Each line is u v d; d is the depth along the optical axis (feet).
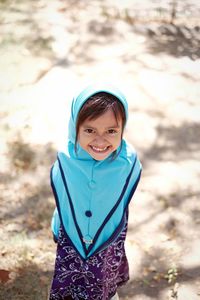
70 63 18.25
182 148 14.16
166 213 11.76
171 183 12.76
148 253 10.62
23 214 11.51
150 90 16.84
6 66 17.72
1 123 14.75
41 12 22.39
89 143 6.52
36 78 17.13
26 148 13.74
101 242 7.42
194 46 19.95
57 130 14.58
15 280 9.74
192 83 17.29
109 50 19.36
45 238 10.85
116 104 6.29
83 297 7.98
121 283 8.55
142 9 23.20
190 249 10.73
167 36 20.68
